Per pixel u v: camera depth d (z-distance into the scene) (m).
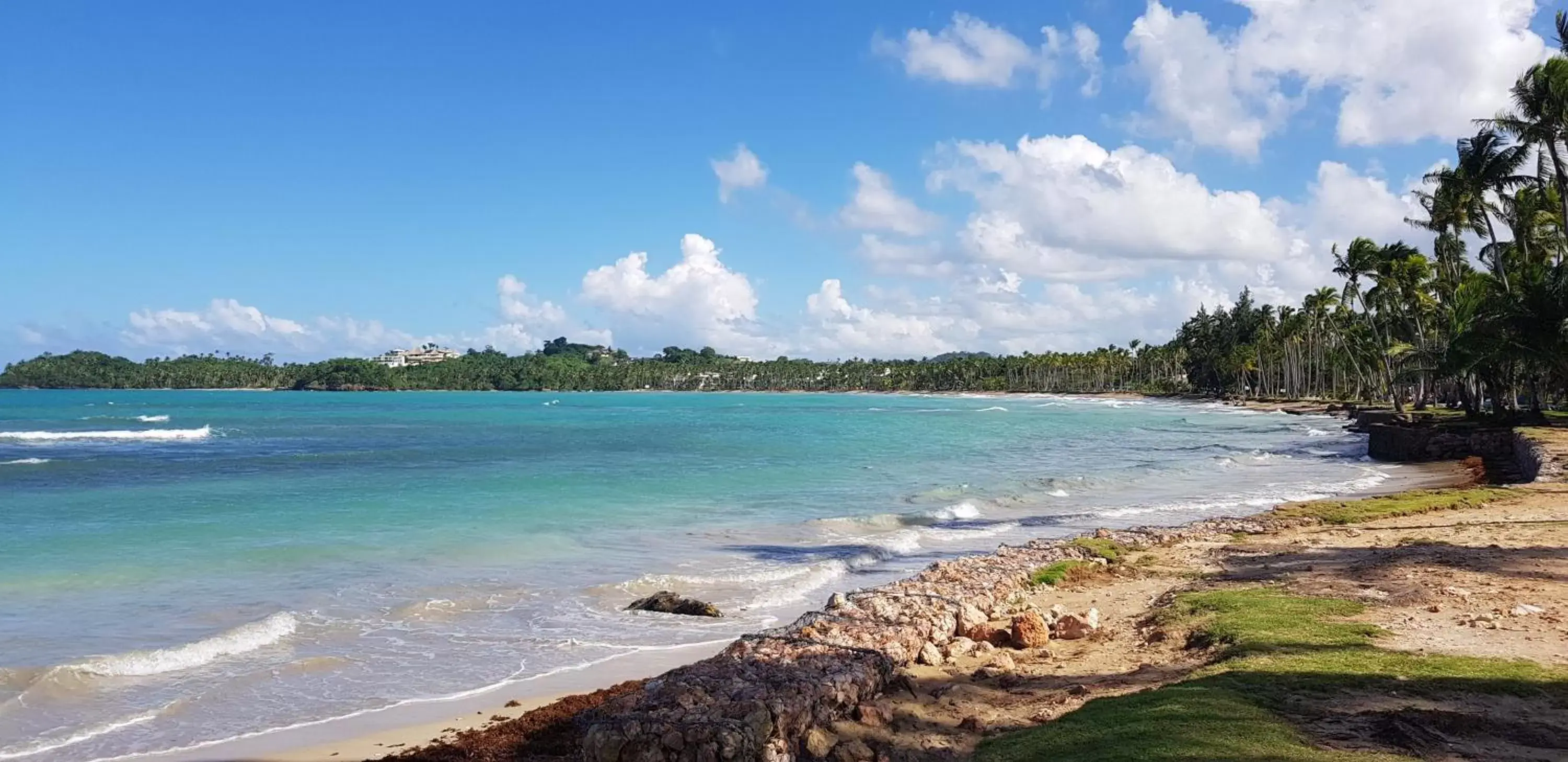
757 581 17.53
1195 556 18.09
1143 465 44.25
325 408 136.25
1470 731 6.99
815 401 196.62
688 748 7.64
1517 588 12.55
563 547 21.22
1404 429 44.50
